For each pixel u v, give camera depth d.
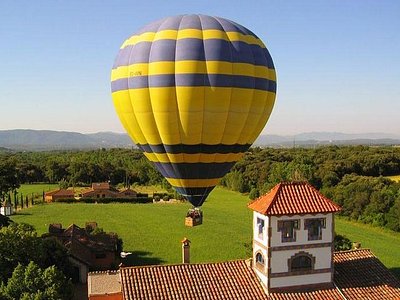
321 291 30.36
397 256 54.69
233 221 80.94
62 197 108.12
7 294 31.22
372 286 31.16
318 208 30.53
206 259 52.66
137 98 27.11
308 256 30.50
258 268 30.91
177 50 26.19
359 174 109.56
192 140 27.28
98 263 48.47
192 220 30.22
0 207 89.31
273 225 29.89
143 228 73.75
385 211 75.88
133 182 138.00
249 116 27.83
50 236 50.03
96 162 143.50
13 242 36.56
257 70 27.55
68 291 33.16
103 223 79.00
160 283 29.16
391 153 121.44
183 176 29.03
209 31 26.75
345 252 34.81
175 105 26.34
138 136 29.03
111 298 34.09
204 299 28.39
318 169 105.00
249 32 28.47
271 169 113.25
